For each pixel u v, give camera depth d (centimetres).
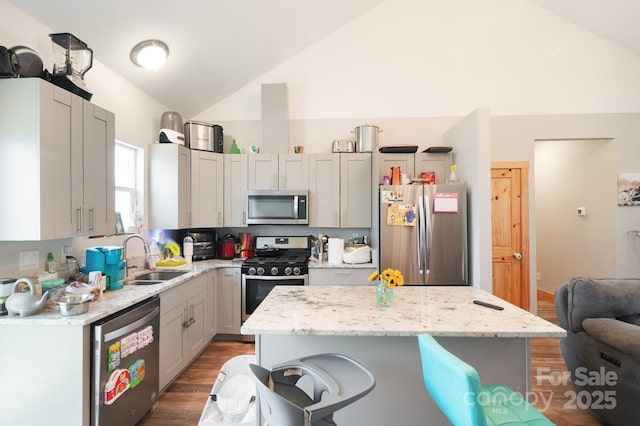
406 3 390
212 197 365
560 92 378
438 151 350
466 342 153
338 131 396
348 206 365
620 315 210
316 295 197
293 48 379
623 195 374
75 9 208
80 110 193
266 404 108
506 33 382
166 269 298
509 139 381
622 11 327
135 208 312
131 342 184
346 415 156
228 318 339
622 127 374
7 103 164
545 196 502
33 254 193
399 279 174
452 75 387
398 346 155
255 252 380
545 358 297
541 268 511
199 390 244
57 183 175
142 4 229
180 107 374
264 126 378
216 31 289
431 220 309
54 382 156
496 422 120
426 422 154
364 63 394
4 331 157
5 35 183
